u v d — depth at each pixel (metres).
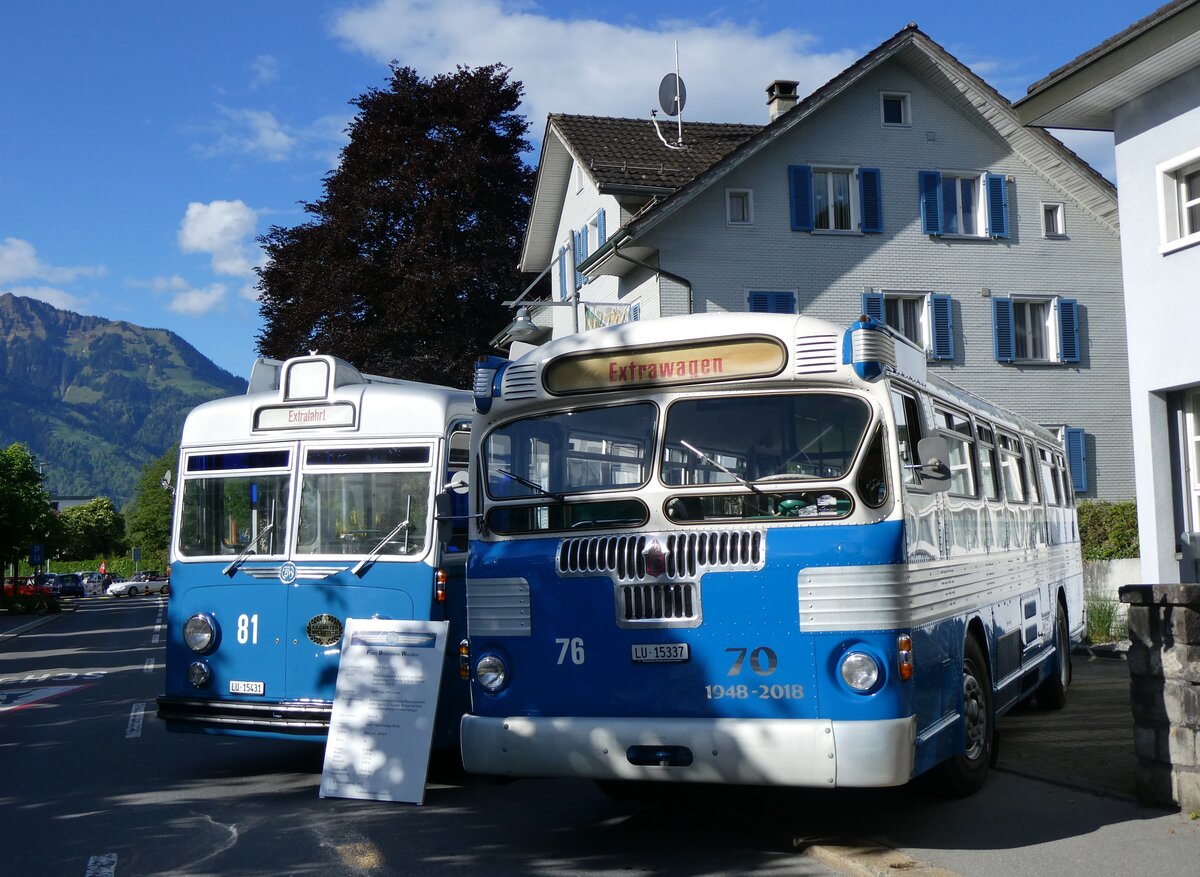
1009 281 32.53
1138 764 7.57
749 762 6.59
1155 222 15.93
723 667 6.78
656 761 6.77
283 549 10.27
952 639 7.73
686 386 7.21
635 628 6.98
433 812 8.70
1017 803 7.85
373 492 10.11
